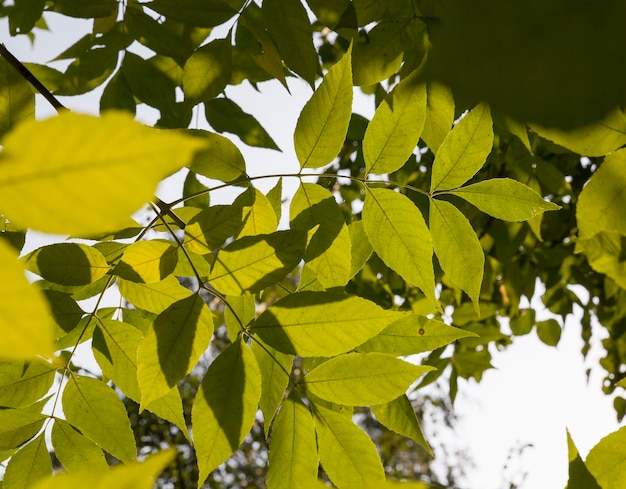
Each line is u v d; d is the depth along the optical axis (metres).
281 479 0.91
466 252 0.99
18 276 0.26
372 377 0.92
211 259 0.98
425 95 0.97
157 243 0.93
